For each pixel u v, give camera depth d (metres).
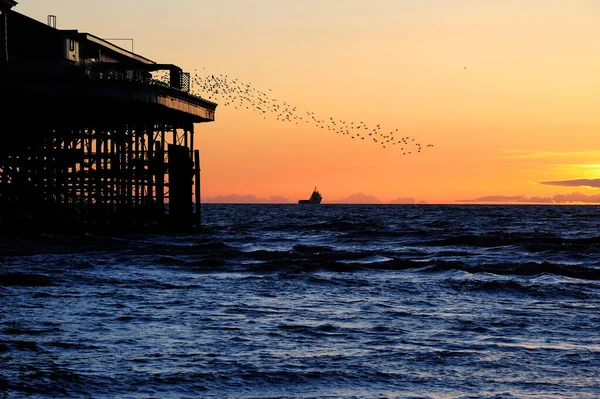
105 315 33.75
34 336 29.03
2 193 79.44
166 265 55.28
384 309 35.91
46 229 79.81
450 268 52.62
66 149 79.94
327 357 25.91
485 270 52.38
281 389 22.31
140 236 81.44
